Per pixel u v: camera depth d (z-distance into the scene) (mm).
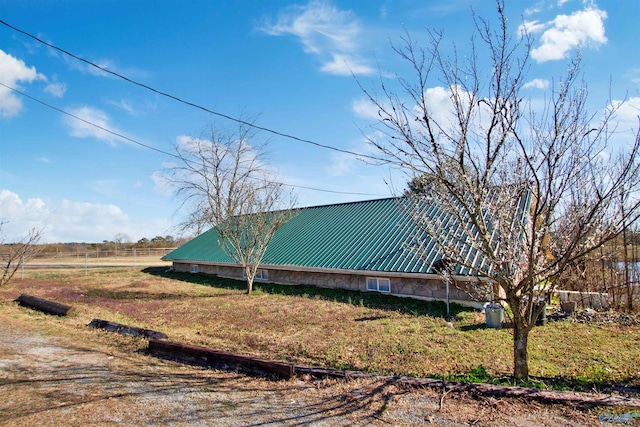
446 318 9664
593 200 4703
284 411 4211
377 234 14977
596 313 10102
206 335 8398
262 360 5504
